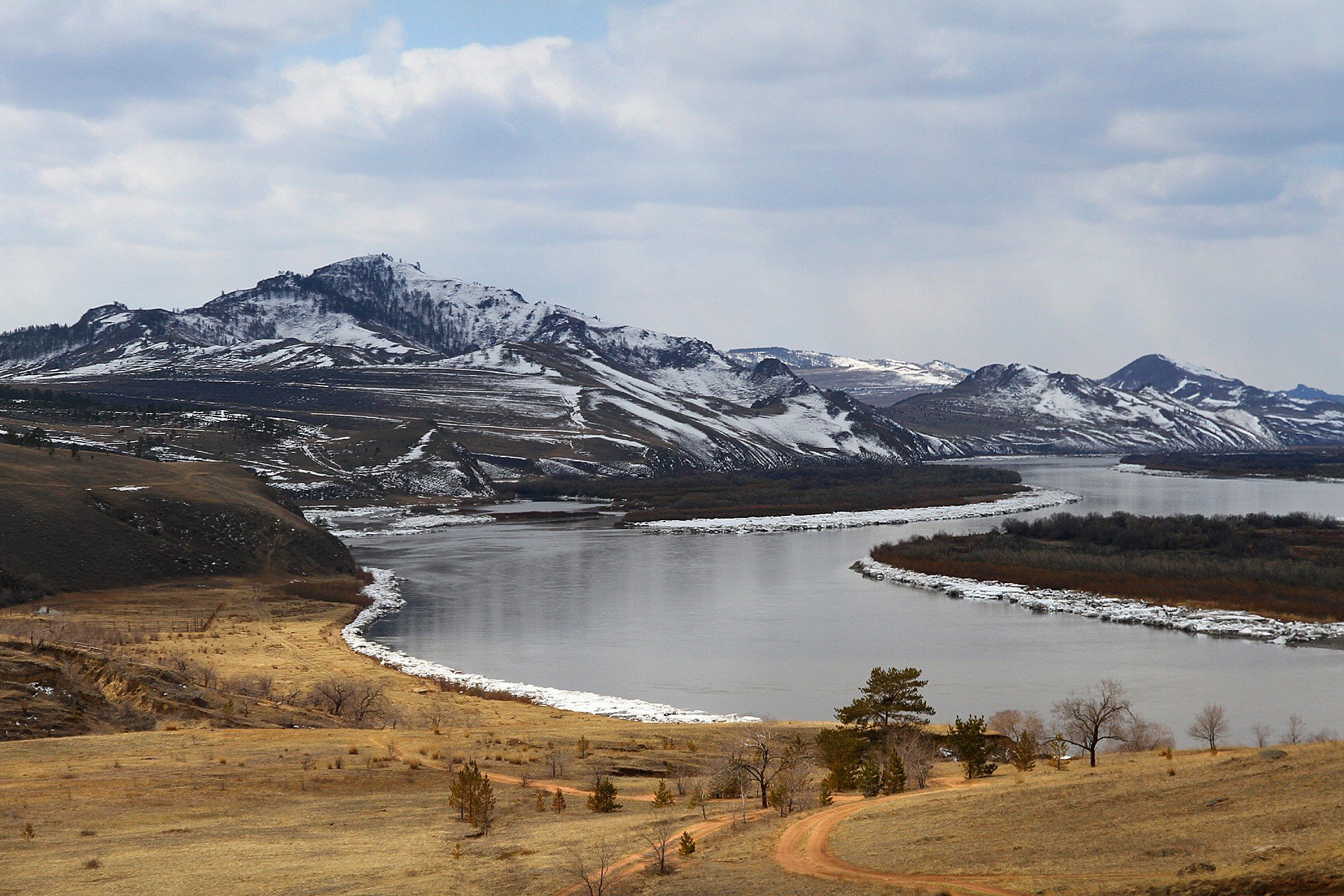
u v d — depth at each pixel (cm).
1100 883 2255
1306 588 12600
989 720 7256
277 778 4516
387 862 3112
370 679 8525
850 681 8969
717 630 11469
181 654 8606
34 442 19450
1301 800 2692
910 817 3262
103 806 3962
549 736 6109
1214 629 10975
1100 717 5550
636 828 3484
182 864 3125
